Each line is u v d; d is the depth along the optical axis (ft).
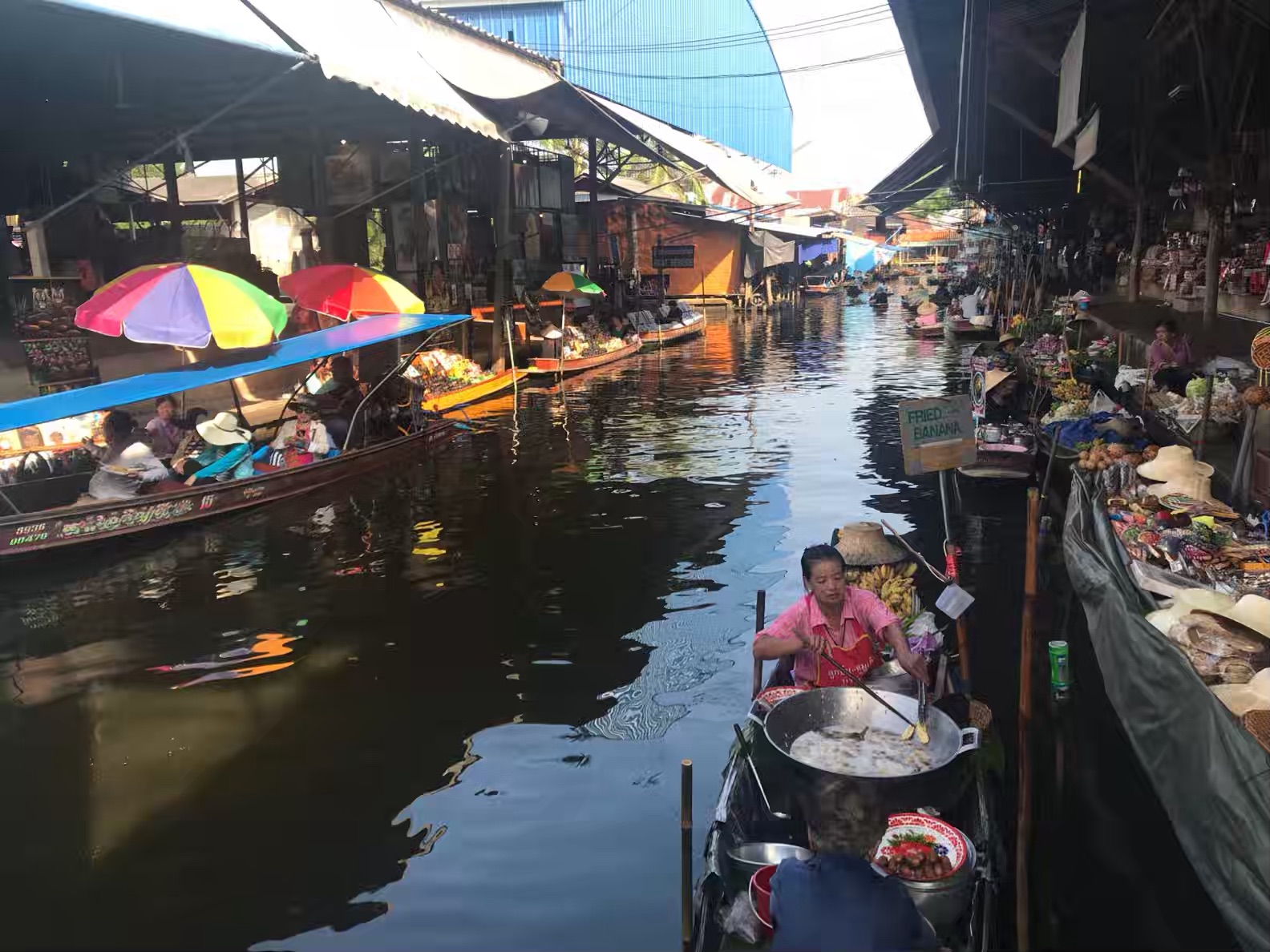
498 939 12.84
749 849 12.70
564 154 98.12
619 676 21.04
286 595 26.61
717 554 29.45
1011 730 17.15
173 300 36.19
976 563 27.09
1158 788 14.53
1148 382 39.09
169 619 24.97
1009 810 14.30
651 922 13.05
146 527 31.86
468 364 66.33
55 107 48.32
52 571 28.94
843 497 35.58
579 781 16.80
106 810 16.24
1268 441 25.72
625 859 14.48
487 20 130.11
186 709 19.92
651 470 41.22
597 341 86.99
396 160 66.33
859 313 144.25
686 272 157.58
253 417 51.80
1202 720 13.33
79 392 32.94
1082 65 30.32
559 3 127.24
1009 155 77.20
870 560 20.44
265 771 17.43
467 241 74.02
